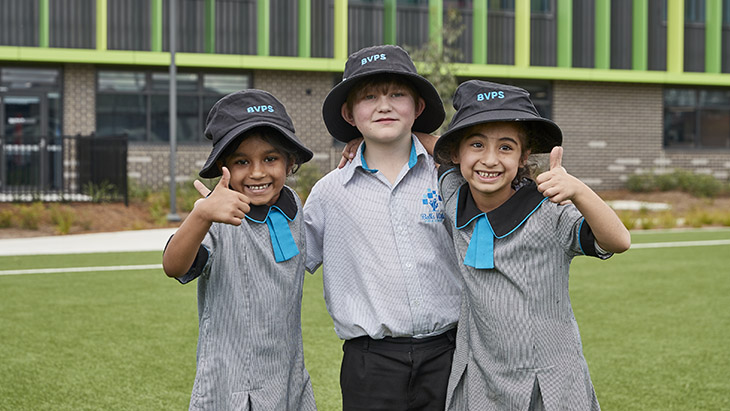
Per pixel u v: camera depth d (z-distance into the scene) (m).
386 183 2.59
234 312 2.23
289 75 17.17
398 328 2.52
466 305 2.46
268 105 2.27
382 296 2.54
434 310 2.54
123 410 3.72
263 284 2.25
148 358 4.62
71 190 14.65
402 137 2.58
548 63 18.64
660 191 19.05
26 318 5.67
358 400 2.58
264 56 16.61
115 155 14.05
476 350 2.39
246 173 2.25
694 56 19.69
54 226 11.98
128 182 14.96
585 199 2.04
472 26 18.20
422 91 2.57
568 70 18.39
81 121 16.12
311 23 17.05
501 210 2.29
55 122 16.09
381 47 2.51
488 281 2.30
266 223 2.29
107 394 3.96
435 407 2.56
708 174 19.50
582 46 18.75
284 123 2.28
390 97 2.49
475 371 2.40
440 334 2.57
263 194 2.27
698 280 7.61
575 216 2.18
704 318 5.84
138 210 13.55
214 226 2.23
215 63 16.33
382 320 2.52
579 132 18.98
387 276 2.54
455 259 2.60
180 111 16.78
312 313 5.95
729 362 4.59
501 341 2.29
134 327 5.41
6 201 13.08
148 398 3.90
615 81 19.05
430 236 2.57
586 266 8.58
